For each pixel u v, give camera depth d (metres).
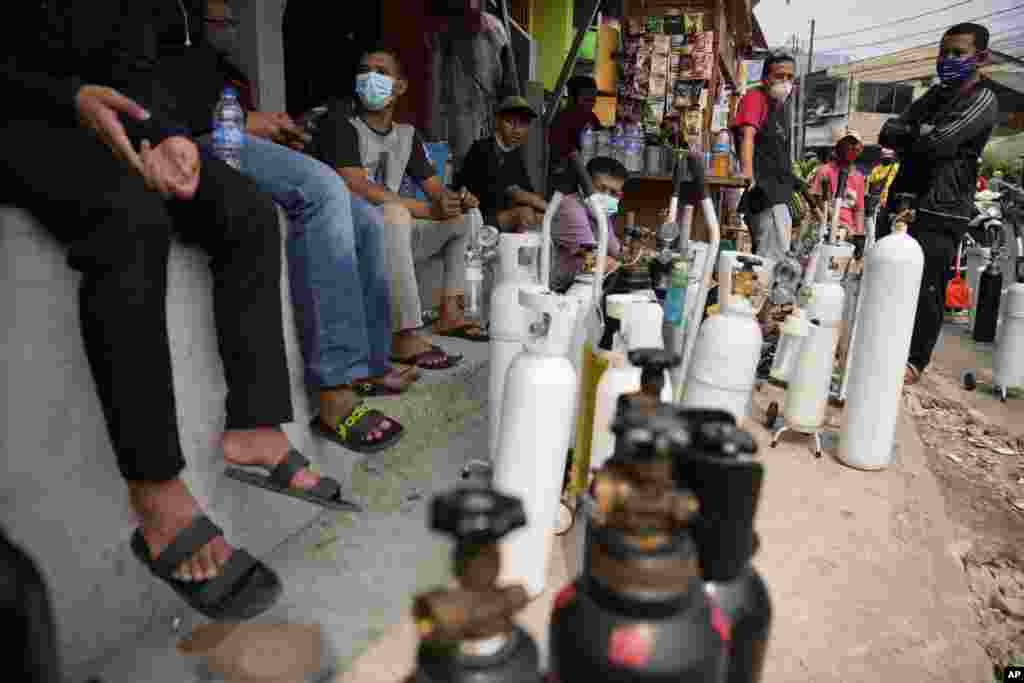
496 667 0.72
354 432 2.04
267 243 1.58
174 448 1.30
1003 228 6.77
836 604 1.80
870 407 2.69
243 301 1.57
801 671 1.52
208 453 1.63
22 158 1.15
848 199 5.59
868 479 2.67
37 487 1.23
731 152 7.14
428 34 5.49
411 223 3.08
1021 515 2.78
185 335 1.55
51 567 1.26
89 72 1.53
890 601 1.84
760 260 2.18
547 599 1.66
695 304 1.81
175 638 1.42
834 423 3.33
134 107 1.33
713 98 8.36
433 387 2.65
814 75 29.95
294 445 1.98
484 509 0.66
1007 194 6.66
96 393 1.32
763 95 4.98
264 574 1.42
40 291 1.22
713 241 1.77
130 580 1.41
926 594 1.88
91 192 1.19
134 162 1.32
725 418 1.04
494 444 2.16
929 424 3.93
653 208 7.11
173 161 1.38
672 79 8.12
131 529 1.40
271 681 1.29
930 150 4.11
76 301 1.28
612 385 1.67
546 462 1.55
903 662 1.58
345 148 2.80
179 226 1.51
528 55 7.69
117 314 1.21
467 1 5.35
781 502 2.42
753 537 1.06
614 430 0.80
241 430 1.62
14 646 0.72
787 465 2.77
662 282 2.07
